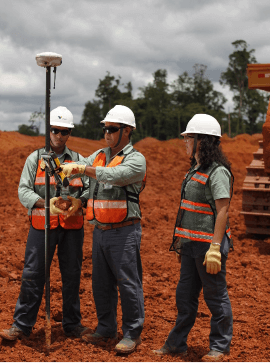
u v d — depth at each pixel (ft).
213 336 11.33
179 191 49.62
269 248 25.04
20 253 21.62
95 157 12.75
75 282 12.64
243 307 16.17
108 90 347.97
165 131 309.01
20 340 11.97
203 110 302.86
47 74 10.98
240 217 33.24
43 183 12.33
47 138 11.17
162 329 13.82
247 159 84.94
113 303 12.40
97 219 11.66
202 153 11.12
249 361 11.32
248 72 23.58
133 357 11.39
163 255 23.44
